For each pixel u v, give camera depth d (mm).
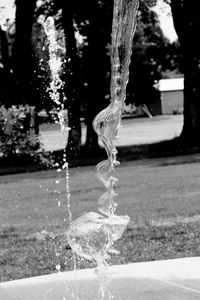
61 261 6465
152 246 6836
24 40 23359
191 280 4297
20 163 21672
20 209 10586
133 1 4207
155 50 26609
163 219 8477
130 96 26828
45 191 13125
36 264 6445
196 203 9773
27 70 22422
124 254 6512
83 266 6160
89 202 10820
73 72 23203
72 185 13828
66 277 4555
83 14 24094
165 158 19344
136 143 27797
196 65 25094
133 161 19078
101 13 24172
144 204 10016
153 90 26984
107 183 4352
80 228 4312
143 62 26562
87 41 24438
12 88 22312
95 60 24219
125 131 38062
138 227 7922
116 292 4078
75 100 22797
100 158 21203
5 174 18266
